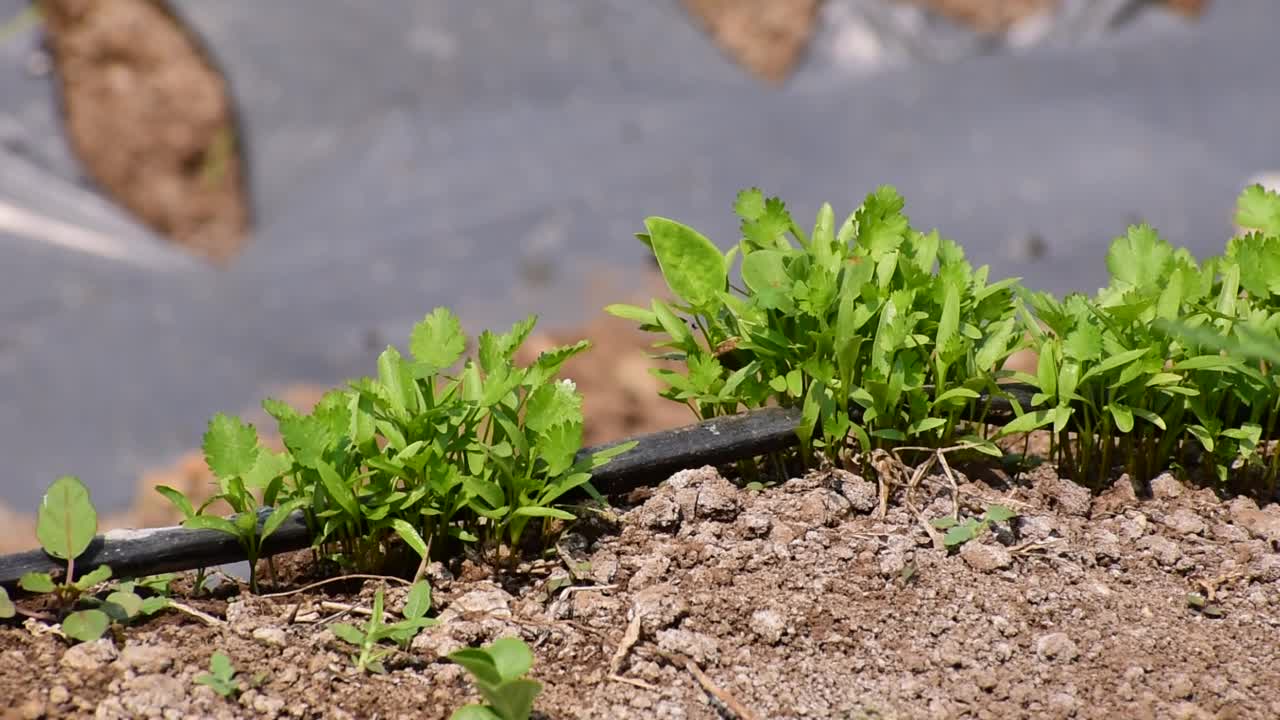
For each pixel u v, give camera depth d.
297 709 1.41
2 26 3.55
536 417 1.47
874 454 1.51
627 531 1.50
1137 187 3.35
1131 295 1.50
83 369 2.81
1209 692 1.43
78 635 1.43
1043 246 3.09
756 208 1.55
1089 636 1.46
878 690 1.43
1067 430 1.54
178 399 2.71
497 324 2.93
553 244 3.25
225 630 1.45
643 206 3.39
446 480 1.47
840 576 1.48
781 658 1.45
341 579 1.48
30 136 3.51
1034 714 1.42
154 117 3.56
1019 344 1.54
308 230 3.47
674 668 1.44
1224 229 3.14
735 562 1.48
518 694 1.39
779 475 1.53
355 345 2.91
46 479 2.44
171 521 2.19
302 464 1.46
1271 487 1.53
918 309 1.52
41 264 3.23
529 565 1.49
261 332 2.98
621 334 2.71
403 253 3.28
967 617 1.46
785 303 1.50
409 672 1.43
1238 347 1.42
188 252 3.48
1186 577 1.49
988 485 1.53
